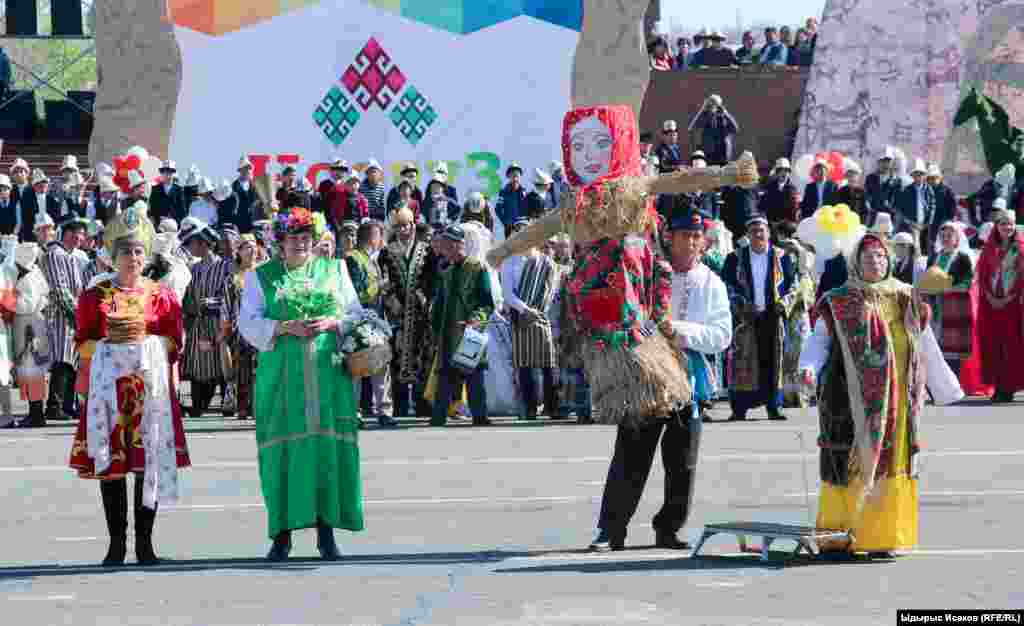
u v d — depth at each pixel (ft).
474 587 64.34
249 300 73.77
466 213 162.71
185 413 147.13
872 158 201.87
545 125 189.78
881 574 66.28
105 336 72.54
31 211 186.29
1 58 236.63
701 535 73.97
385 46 189.06
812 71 203.00
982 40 201.67
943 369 72.43
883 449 69.92
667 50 228.43
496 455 111.75
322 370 73.36
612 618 57.52
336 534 80.48
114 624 57.98
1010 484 94.12
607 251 73.00
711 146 196.54
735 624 56.24
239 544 78.69
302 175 189.16
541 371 138.10
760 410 147.43
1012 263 151.02
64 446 121.08
